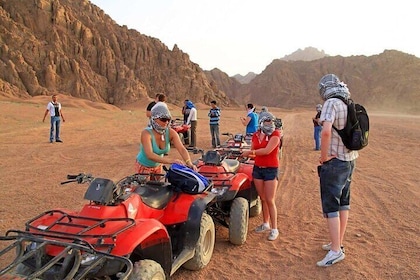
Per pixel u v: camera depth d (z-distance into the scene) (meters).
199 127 33.12
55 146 18.39
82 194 9.80
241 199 6.96
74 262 3.76
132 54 125.69
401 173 12.80
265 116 6.88
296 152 17.95
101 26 123.62
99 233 4.15
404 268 5.96
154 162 6.13
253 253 6.56
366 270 5.92
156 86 124.56
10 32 95.31
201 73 143.50
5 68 86.12
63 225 4.31
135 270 4.06
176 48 140.75
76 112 43.97
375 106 182.75
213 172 6.86
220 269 5.97
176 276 5.72
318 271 5.93
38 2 103.94
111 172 12.55
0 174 12.06
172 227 5.58
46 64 95.56
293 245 6.88
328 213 6.11
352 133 5.73
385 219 8.13
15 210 8.43
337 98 5.76
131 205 4.70
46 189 10.26
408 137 24.52
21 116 32.34
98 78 106.31
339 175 5.90
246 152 6.90
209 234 6.04
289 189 10.77
